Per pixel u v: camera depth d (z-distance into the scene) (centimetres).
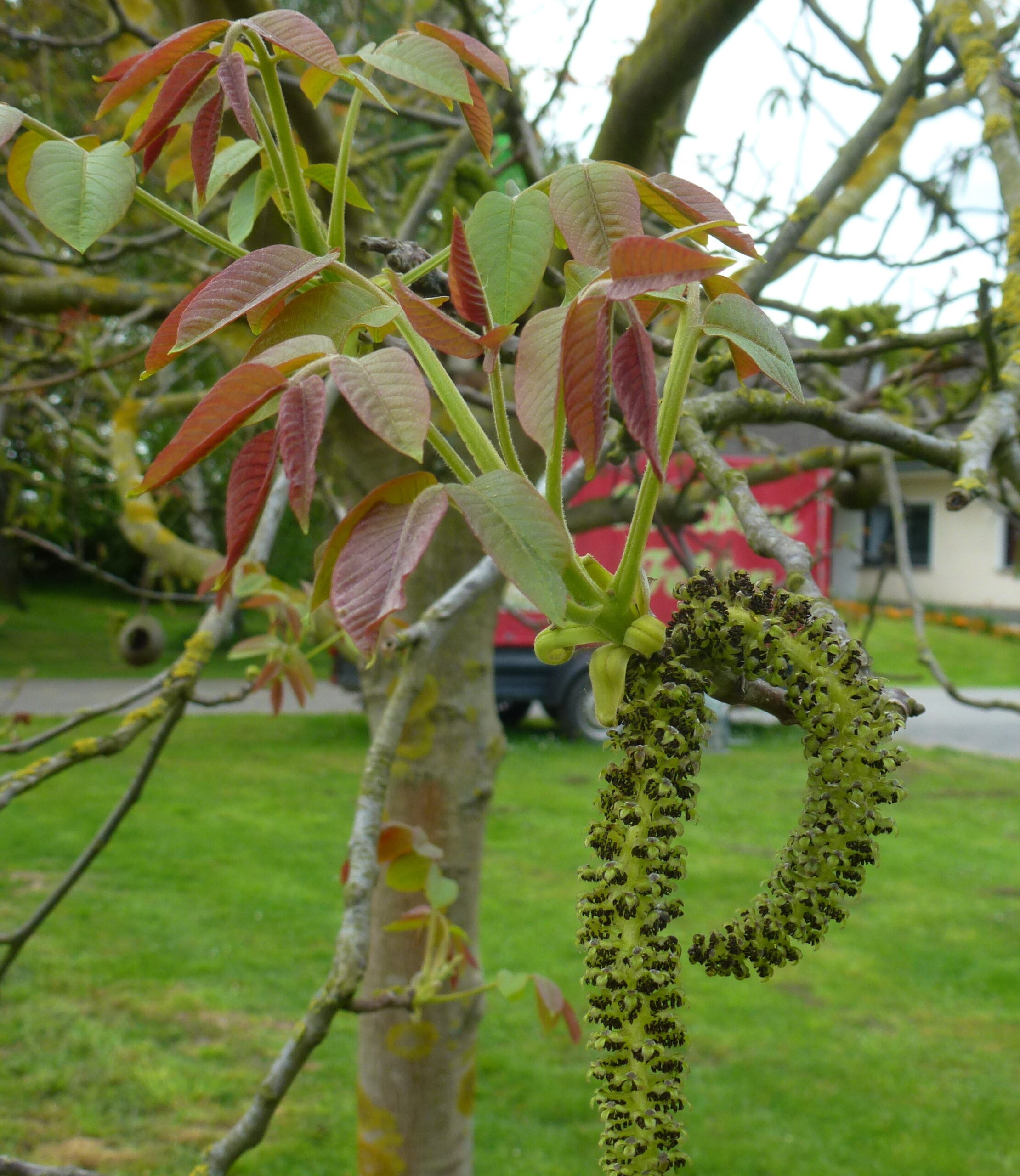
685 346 71
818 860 72
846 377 693
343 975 138
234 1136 129
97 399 590
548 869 730
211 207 280
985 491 154
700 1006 539
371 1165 289
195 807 861
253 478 64
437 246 293
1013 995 546
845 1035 506
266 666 253
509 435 66
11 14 523
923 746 1244
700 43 215
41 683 1455
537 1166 404
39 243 407
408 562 54
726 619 75
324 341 61
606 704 74
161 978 547
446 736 295
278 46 78
